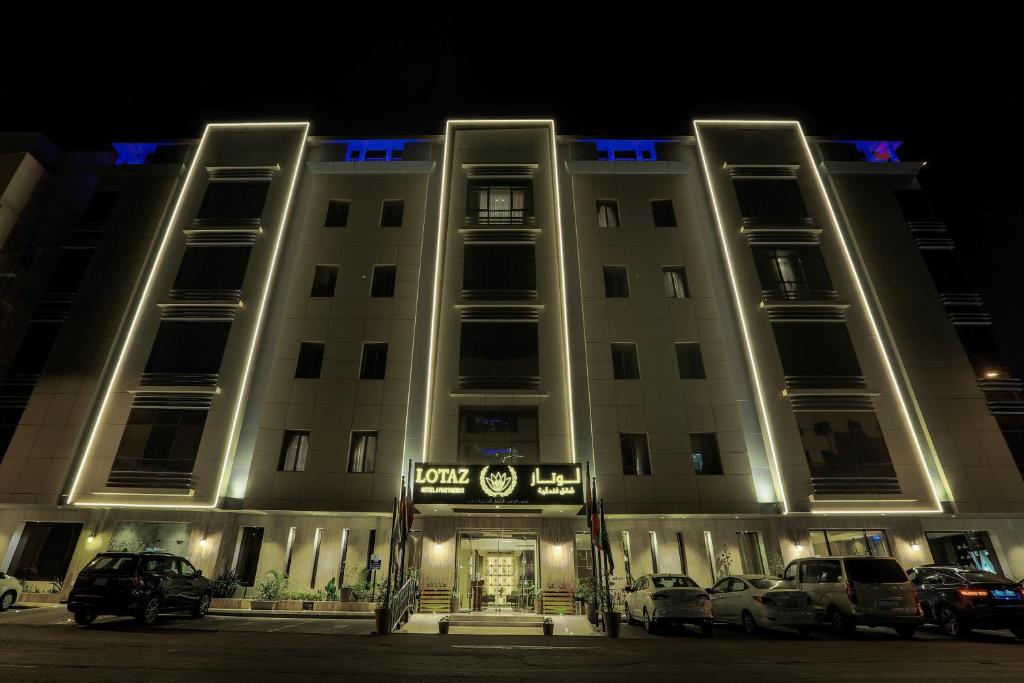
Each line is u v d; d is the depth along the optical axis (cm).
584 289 2470
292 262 2562
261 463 2144
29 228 2714
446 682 748
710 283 2512
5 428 2209
